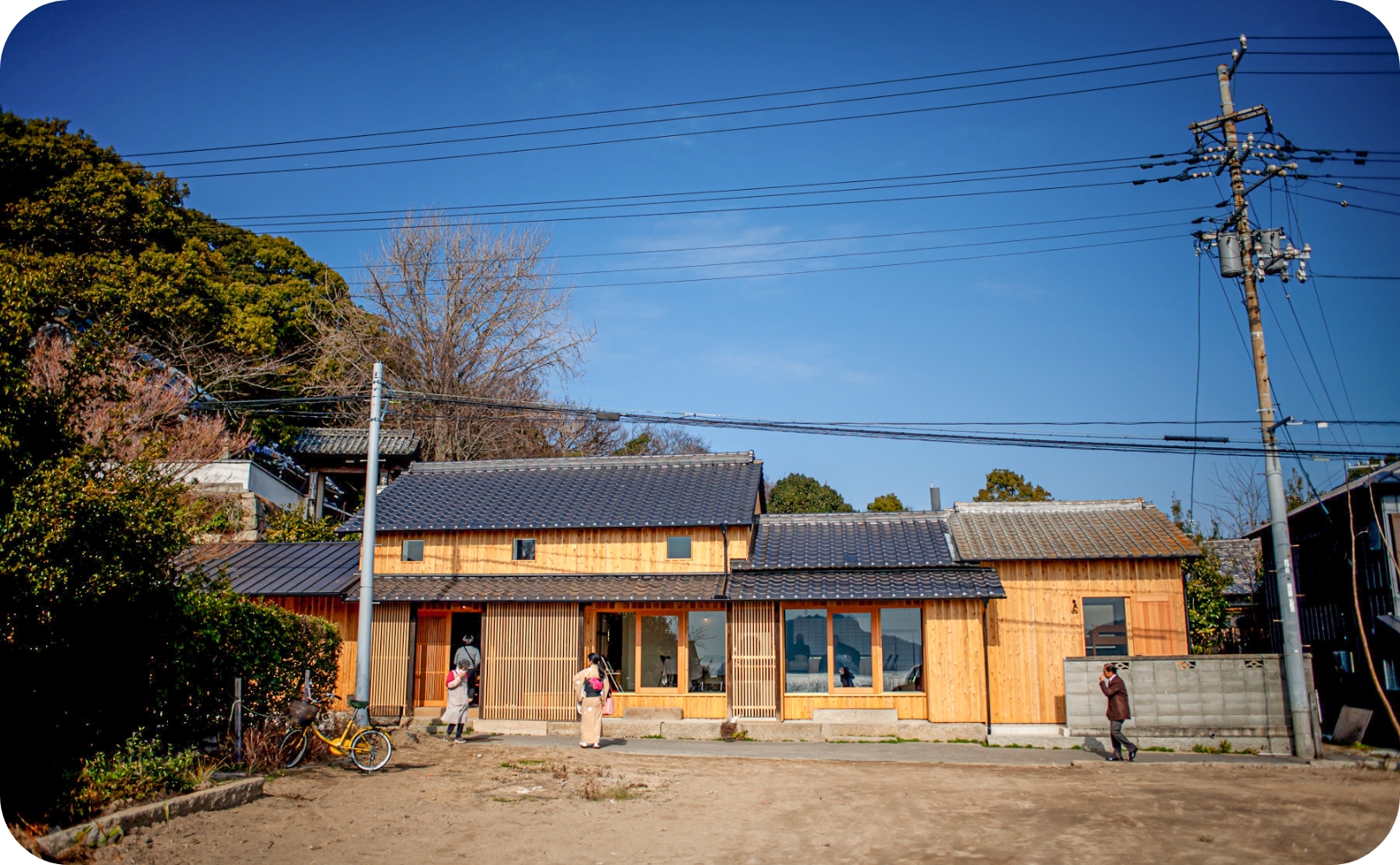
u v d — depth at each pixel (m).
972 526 22.50
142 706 11.62
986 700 19.67
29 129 26.98
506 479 25.55
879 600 19.92
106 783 10.02
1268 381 17.89
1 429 9.31
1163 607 20.27
